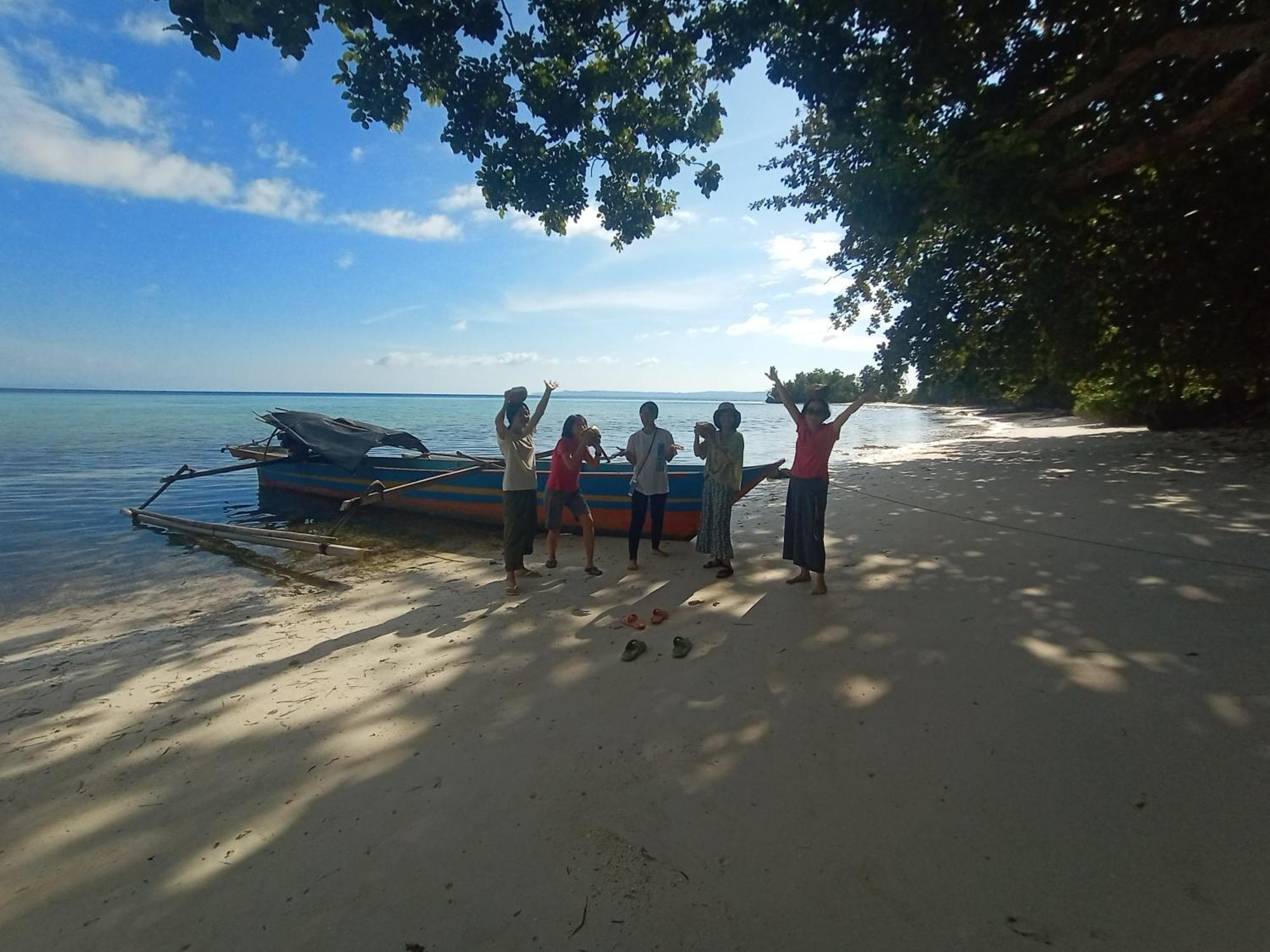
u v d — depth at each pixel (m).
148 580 7.37
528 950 2.01
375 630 5.22
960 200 6.86
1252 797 2.50
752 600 5.38
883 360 12.88
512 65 8.23
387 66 7.74
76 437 27.69
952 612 4.78
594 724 3.44
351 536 9.61
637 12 8.12
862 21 7.64
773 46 8.28
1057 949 1.89
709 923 2.07
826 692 3.64
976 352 13.61
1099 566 5.72
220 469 11.33
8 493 13.57
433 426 38.31
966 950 1.91
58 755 3.40
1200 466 11.70
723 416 6.23
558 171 8.61
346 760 3.21
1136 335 13.10
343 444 11.51
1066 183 6.90
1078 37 7.38
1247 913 1.96
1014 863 2.25
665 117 9.24
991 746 2.99
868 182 7.54
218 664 4.63
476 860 2.44
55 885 2.43
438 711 3.69
